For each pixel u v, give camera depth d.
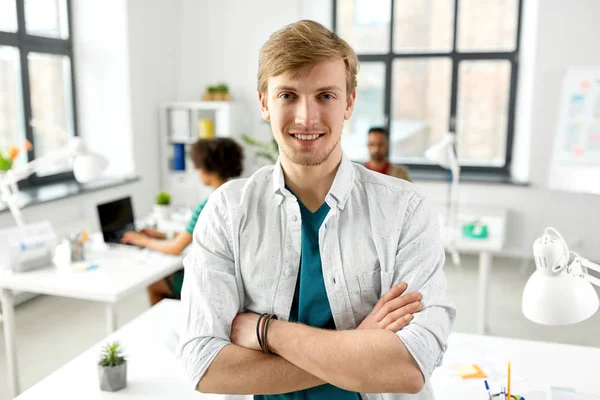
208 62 5.59
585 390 1.51
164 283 3.09
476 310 3.85
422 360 0.93
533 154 4.84
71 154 3.03
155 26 5.26
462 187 5.04
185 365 1.02
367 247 1.01
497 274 4.64
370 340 0.94
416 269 1.00
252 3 5.39
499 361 1.69
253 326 1.02
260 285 1.04
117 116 5.02
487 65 5.27
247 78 5.51
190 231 2.80
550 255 1.15
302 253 1.03
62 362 3.05
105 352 1.65
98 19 4.90
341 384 0.95
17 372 2.61
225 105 5.24
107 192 4.71
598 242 4.76
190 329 1.03
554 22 4.62
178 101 5.73
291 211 1.02
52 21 4.77
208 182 2.81
